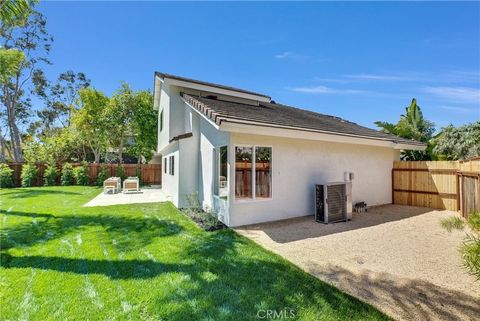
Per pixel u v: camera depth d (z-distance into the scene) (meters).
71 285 3.83
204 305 3.35
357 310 3.30
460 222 5.88
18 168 19.64
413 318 3.17
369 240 6.36
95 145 27.80
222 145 8.20
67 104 36.19
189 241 6.08
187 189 10.44
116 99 23.23
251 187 8.04
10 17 9.76
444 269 4.64
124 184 16.80
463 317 3.20
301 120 10.42
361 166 11.07
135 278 4.08
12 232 6.70
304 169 9.20
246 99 14.66
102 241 6.01
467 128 13.72
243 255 5.15
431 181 10.99
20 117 32.72
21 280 3.97
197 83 12.84
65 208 10.27
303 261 4.99
